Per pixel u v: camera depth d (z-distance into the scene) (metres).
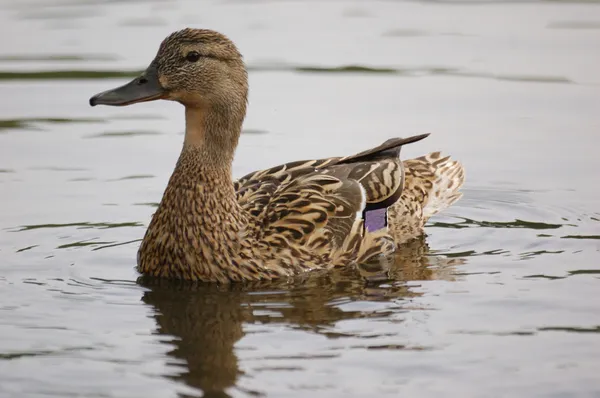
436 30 24.31
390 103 19.98
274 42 23.17
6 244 14.10
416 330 11.21
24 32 23.56
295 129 18.66
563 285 12.49
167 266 12.95
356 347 10.80
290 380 10.09
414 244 14.51
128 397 9.82
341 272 13.27
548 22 24.75
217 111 13.08
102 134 18.75
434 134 18.41
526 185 16.53
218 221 12.81
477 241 14.45
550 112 19.47
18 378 10.23
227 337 11.08
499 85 20.89
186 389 9.96
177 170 12.99
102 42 22.80
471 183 16.67
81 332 11.25
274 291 12.49
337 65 21.92
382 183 14.24
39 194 15.97
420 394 9.84
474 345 10.82
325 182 13.81
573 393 9.85
